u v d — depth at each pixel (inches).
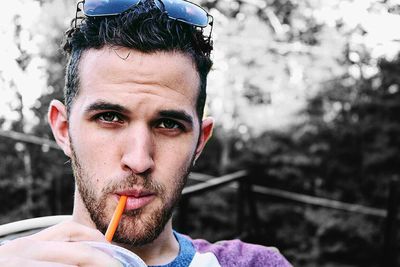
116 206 49.9
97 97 50.0
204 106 56.4
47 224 66.7
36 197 290.2
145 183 49.9
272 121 383.6
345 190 342.6
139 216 50.0
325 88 373.4
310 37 402.3
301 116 375.9
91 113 50.4
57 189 217.0
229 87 401.1
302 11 406.9
